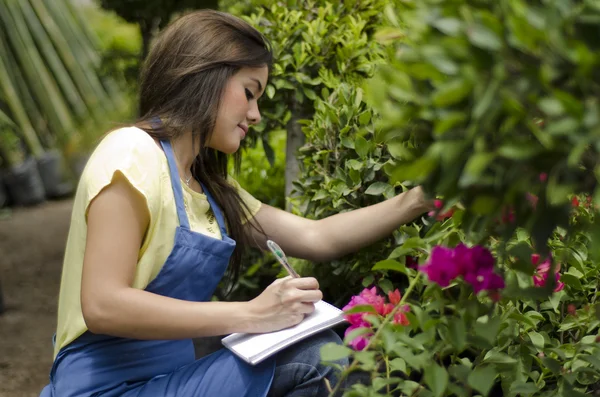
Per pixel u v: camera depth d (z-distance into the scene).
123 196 1.74
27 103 6.41
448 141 1.21
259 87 1.94
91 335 1.83
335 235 2.11
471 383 1.46
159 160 1.81
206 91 1.86
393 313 1.51
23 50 6.30
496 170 1.22
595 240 1.42
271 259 2.75
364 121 2.10
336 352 1.44
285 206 2.85
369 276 2.16
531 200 1.36
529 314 1.80
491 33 1.13
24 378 3.25
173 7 3.91
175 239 1.82
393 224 2.06
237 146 1.94
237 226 2.07
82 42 6.78
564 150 1.17
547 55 1.12
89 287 1.71
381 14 2.54
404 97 1.27
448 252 1.44
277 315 1.76
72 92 6.59
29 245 5.46
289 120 2.64
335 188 2.17
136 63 4.37
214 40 1.87
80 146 6.71
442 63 1.17
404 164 1.35
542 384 1.76
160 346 1.88
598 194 1.18
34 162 6.65
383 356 1.56
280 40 2.55
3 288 4.53
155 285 1.82
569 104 1.08
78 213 1.81
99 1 4.16
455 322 1.42
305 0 2.65
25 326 3.89
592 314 1.81
